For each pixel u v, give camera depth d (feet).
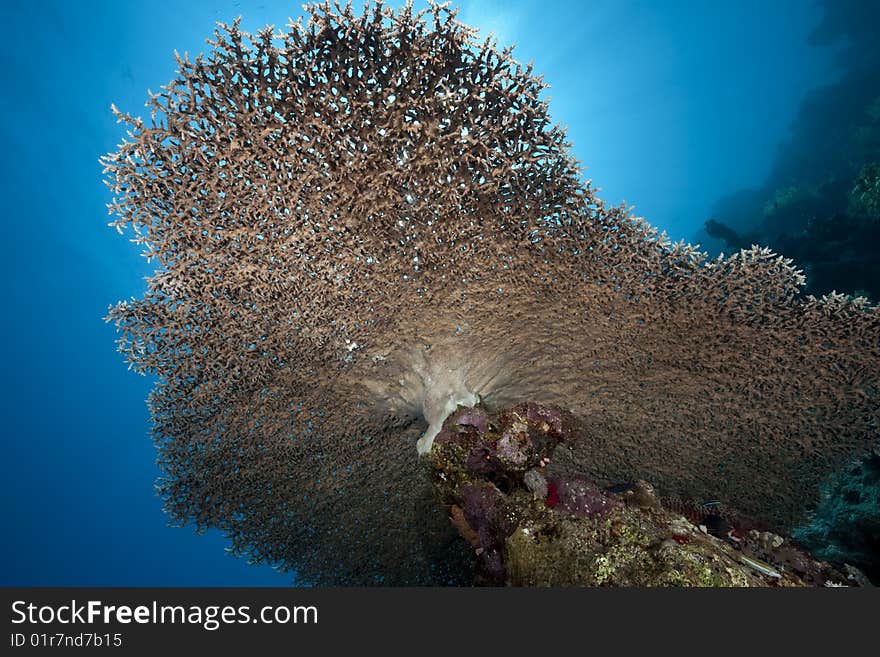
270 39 8.75
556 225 11.02
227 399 13.99
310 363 13.46
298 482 16.43
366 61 9.24
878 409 12.81
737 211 138.31
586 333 13.16
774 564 10.66
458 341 13.47
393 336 13.24
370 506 17.88
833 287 35.96
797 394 13.29
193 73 8.82
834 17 129.90
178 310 11.70
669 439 15.42
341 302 12.01
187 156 9.50
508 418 12.05
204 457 15.21
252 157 9.58
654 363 13.51
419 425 15.96
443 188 10.30
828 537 18.28
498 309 12.67
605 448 16.26
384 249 11.23
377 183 10.06
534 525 9.64
